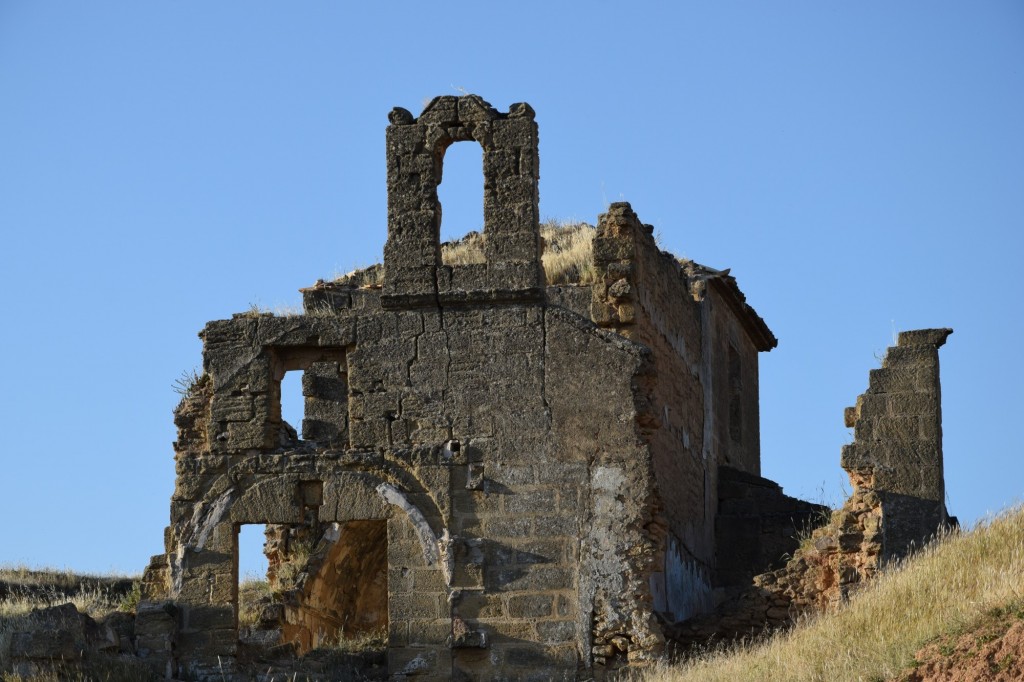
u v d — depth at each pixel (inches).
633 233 1424.7
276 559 1648.6
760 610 1421.0
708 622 1414.9
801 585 1425.9
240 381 1390.3
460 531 1339.8
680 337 1590.8
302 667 1371.8
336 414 1643.7
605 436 1339.8
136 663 1300.4
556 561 1323.8
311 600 1604.3
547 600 1318.9
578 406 1347.2
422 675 1317.7
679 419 1549.0
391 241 1393.9
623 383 1346.0
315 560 1611.7
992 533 1240.2
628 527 1322.6
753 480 1726.1
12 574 1946.4
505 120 1396.4
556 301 1587.1
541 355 1359.5
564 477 1337.4
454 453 1352.1
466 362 1366.9
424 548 1337.4
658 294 1504.7
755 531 1674.5
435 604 1327.5
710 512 1667.1
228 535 1363.2
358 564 1689.2
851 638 1168.2
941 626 1107.3
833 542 1438.2
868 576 1412.4
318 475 1363.2
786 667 1155.9
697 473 1612.9
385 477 1357.0
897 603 1200.2
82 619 1298.0
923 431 1455.5
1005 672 1008.2
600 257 1419.8
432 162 1401.3
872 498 1444.4
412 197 1398.9
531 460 1343.5
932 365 1465.3
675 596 1448.1
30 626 1266.0
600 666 1302.9
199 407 1398.9
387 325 1382.9
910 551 1414.9
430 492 1347.2
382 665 1391.5
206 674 1337.4
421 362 1371.8
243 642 1397.6
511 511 1337.4
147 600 1355.8
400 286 1384.1
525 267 1371.8
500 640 1315.2
